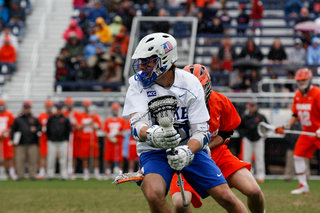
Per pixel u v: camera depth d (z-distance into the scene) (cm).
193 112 1184
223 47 5356
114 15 6028
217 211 2105
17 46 5788
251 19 6094
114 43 5247
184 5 6350
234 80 4803
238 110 4284
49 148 3981
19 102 4481
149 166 1172
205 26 5703
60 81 4988
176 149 1106
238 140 4212
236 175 1369
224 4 6088
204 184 1212
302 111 2869
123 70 5000
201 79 1341
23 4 6381
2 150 4184
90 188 3244
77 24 5822
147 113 1154
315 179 4162
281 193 2870
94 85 4953
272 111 4284
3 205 2327
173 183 1427
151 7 5572
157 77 1179
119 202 2439
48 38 6000
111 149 4131
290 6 6228
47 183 3659
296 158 2897
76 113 4112
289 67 5138
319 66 5269
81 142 4100
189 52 4719
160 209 1108
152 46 1168
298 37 5941
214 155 1420
